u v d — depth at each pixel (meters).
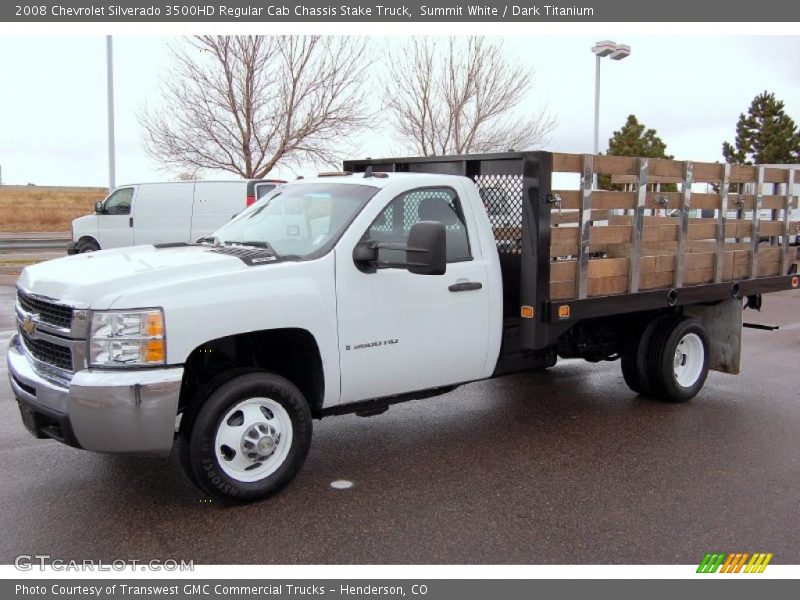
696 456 5.62
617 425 6.43
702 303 7.52
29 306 4.82
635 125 36.88
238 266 4.61
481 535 4.29
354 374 5.01
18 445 5.71
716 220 6.96
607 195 5.97
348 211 5.14
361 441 5.97
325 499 4.77
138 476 5.12
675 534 4.32
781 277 7.69
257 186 16.34
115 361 4.20
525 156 5.54
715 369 7.54
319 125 18.80
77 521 4.43
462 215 5.60
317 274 4.80
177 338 4.25
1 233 37.66
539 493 4.89
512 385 7.90
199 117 18.39
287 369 5.14
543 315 5.65
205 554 4.05
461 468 5.36
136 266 4.62
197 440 4.42
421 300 5.27
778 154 44.28
